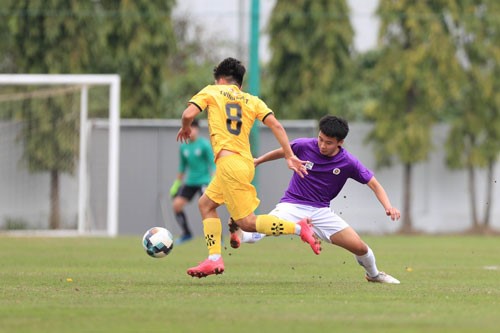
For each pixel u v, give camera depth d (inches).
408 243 3107.8
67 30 4146.2
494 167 4220.0
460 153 4170.8
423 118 4175.7
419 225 4212.6
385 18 4205.2
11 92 3631.9
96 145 3718.0
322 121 1450.5
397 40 4232.3
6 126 3489.2
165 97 5339.6
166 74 4416.8
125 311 1089.4
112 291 1331.2
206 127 3863.2
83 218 3363.7
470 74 4212.6
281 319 1025.5
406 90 4183.1
